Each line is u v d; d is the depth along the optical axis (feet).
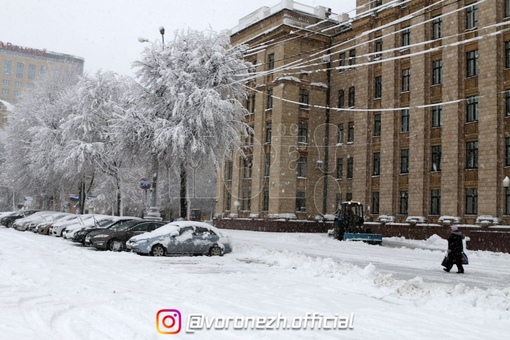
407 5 127.34
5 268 47.65
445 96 114.62
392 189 128.47
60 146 129.08
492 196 102.83
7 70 459.32
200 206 229.45
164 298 34.40
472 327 28.91
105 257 64.03
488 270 62.90
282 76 148.36
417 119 122.11
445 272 59.16
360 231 113.19
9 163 161.27
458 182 110.63
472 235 104.68
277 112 150.41
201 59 92.89
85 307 30.66
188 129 88.38
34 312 28.68
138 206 206.49
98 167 120.78
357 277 46.16
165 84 91.15
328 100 156.04
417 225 118.62
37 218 128.16
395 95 130.11
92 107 118.93
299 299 35.78
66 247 78.28
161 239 67.97
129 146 94.07
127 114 92.07
